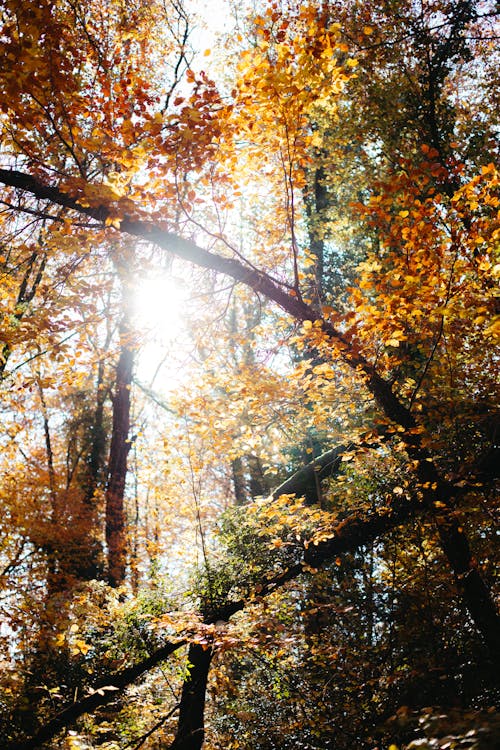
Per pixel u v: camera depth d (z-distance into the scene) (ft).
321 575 26.71
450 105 40.29
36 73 15.66
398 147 36.19
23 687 26.00
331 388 21.79
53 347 19.89
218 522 29.27
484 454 23.32
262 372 21.86
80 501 57.11
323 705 23.65
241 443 24.54
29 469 47.26
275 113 18.26
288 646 21.80
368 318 19.30
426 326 21.44
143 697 27.20
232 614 26.04
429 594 24.14
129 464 61.98
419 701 21.13
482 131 36.76
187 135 15.87
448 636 24.14
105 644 27.50
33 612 28.17
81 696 26.63
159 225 18.56
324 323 21.29
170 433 27.53
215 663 29.07
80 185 16.20
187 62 41.42
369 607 25.53
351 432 22.61
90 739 20.52
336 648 23.27
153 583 28.09
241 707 27.27
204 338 23.91
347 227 41.68
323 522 24.63
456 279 19.15
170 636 25.89
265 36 17.31
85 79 21.77
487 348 22.52
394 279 18.54
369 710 22.53
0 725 24.36
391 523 25.12
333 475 31.30
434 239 18.54
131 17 29.91
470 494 21.88
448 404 22.58
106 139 17.28
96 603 28.81
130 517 65.10
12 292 25.77
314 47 16.52
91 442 71.46
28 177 18.94
